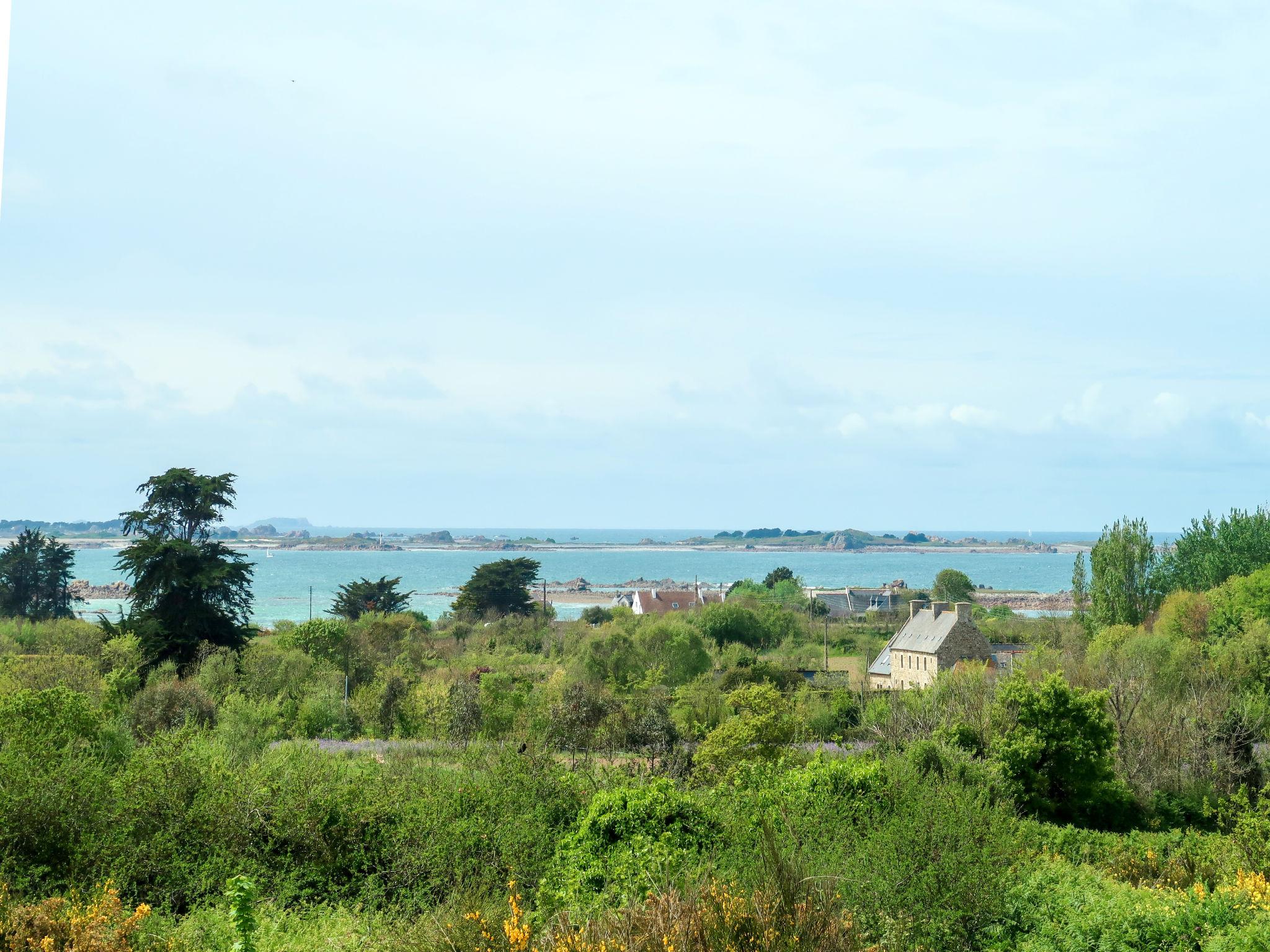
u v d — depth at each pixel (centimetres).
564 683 5453
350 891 1577
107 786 1633
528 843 1655
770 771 2134
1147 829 3173
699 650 7088
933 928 1372
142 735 3406
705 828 1680
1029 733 3192
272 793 1700
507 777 1848
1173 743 3559
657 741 3341
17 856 1455
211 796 1662
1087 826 3122
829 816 1636
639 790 1770
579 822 1730
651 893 1085
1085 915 1472
